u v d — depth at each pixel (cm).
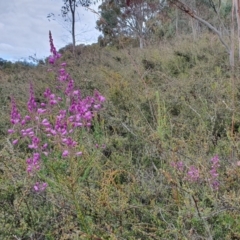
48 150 248
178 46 706
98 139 284
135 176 222
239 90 353
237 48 563
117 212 182
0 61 1048
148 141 247
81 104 284
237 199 170
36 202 200
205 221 161
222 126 297
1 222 185
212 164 210
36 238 184
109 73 480
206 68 499
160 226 176
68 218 179
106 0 941
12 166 221
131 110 345
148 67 546
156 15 1012
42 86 473
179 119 309
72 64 623
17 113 264
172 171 210
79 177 205
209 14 864
